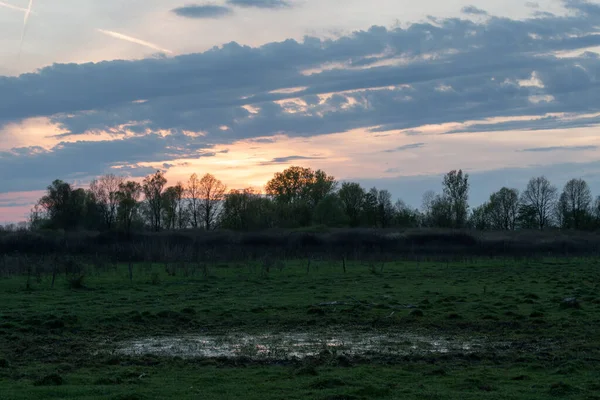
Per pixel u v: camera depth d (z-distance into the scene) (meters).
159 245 63.69
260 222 97.06
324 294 34.62
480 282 40.66
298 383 15.05
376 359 18.41
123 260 58.09
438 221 109.69
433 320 25.64
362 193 113.31
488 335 22.42
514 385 14.90
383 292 35.25
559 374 16.05
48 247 64.25
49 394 13.67
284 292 35.88
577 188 114.25
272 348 20.53
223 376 15.94
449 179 113.56
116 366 17.56
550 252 67.81
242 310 28.73
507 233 82.25
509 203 118.88
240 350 20.23
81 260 51.94
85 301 31.83
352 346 20.78
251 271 47.84
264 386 14.74
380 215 111.69
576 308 27.56
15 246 64.38
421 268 51.91
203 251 61.41
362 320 26.14
